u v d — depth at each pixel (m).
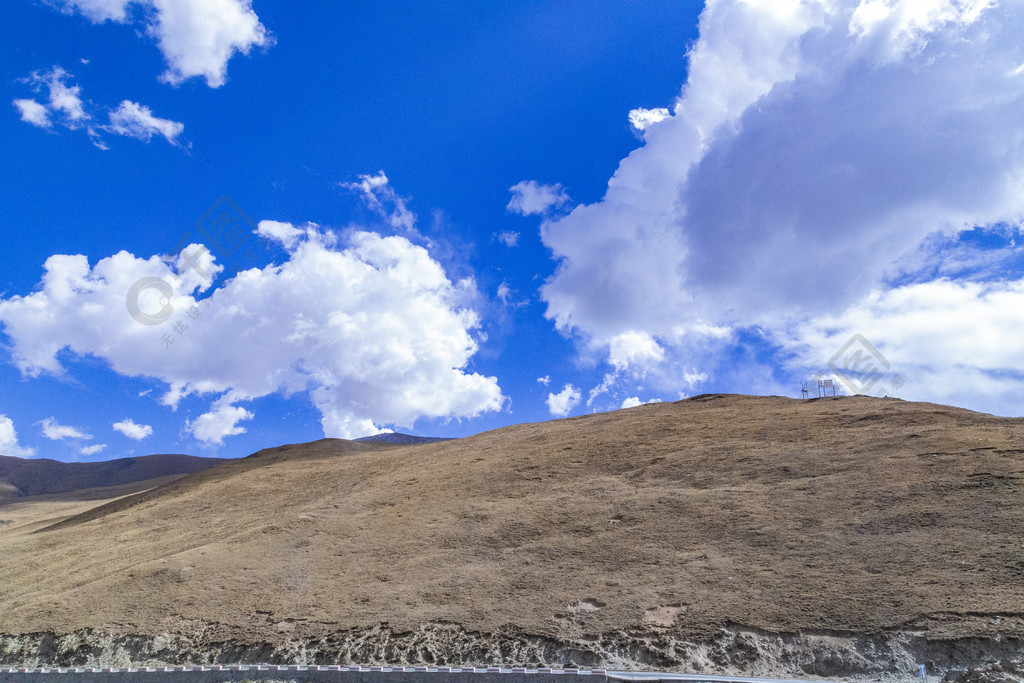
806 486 37.22
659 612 28.84
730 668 25.30
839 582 28.17
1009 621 24.03
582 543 36.12
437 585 34.22
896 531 30.66
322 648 30.33
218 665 29.94
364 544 40.25
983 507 30.66
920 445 38.78
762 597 28.39
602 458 48.69
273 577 37.16
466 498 45.34
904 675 23.41
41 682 29.75
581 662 27.12
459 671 26.22
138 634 32.94
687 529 35.34
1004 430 39.12
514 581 33.44
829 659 24.69
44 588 41.16
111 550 47.91
